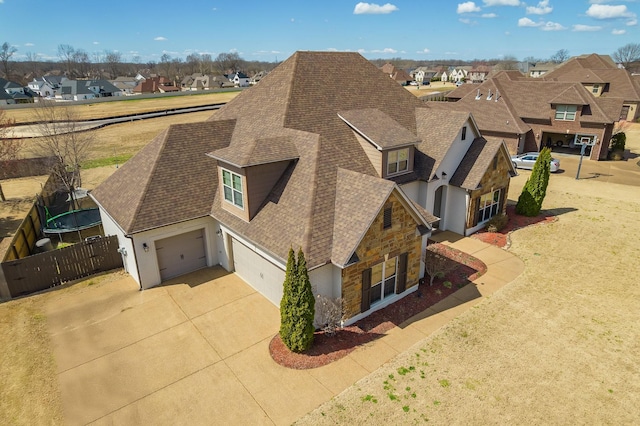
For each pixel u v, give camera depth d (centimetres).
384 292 1550
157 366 1246
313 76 2292
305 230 1378
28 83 16888
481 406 1077
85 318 1495
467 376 1183
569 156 4147
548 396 1112
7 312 1531
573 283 1706
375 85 2531
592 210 2589
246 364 1246
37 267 1664
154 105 8775
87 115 7031
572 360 1251
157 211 1669
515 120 4022
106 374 1216
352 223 1379
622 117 6009
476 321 1450
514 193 3069
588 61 6756
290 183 1602
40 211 2352
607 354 1277
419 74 19050
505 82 4656
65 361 1274
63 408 1095
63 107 4862
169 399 1120
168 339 1370
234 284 1723
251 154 1558
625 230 2256
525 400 1098
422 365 1228
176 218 1692
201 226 1802
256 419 1048
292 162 1678
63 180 2620
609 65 7169
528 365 1229
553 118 4100
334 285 1395
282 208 1538
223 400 1112
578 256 1952
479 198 2203
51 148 3039
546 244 2091
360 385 1152
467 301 1582
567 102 3944
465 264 1886
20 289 1647
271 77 2389
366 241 1374
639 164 3788
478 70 16538
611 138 4241
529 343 1328
